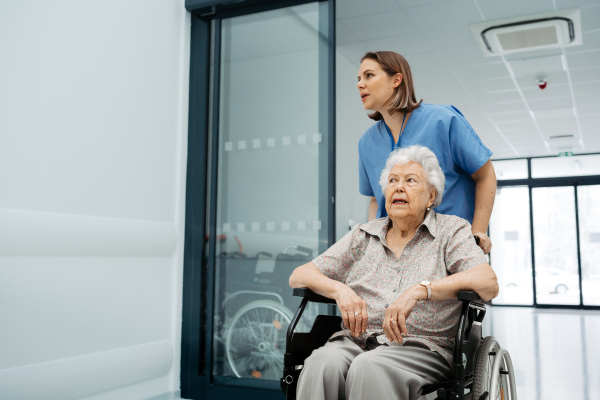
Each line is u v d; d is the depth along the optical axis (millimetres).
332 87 2953
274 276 2977
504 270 11102
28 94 2260
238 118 3186
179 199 3133
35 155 2279
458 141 1948
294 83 3064
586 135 8914
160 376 2943
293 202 2980
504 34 5070
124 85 2783
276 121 3082
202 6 3209
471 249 1593
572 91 6754
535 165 10773
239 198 3117
